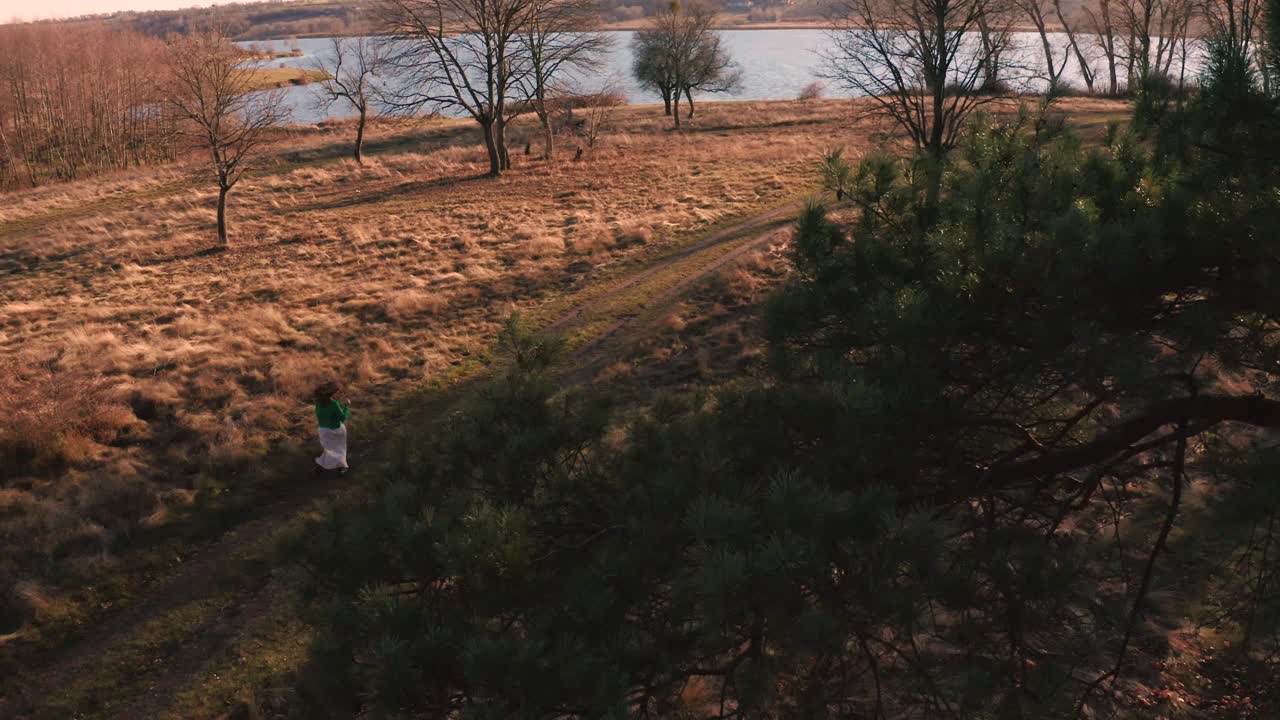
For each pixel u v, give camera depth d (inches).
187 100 1333.7
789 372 194.4
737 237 1089.4
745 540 132.3
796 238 216.5
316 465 554.3
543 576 161.8
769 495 140.0
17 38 3208.7
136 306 1015.6
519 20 1831.9
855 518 130.6
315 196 1765.5
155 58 2829.7
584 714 136.1
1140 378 156.5
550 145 2006.6
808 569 122.6
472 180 1796.3
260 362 768.3
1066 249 159.0
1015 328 174.9
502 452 193.6
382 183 1857.8
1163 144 190.2
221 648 385.4
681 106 3245.6
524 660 133.6
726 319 779.4
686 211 1312.7
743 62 5787.4
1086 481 192.4
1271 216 152.6
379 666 139.7
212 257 1291.8
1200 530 172.4
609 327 808.3
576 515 185.5
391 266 1144.2
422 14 1834.4
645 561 151.9
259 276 1152.2
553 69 1926.7
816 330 205.5
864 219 215.9
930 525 127.6
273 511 508.4
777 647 132.6
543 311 880.3
